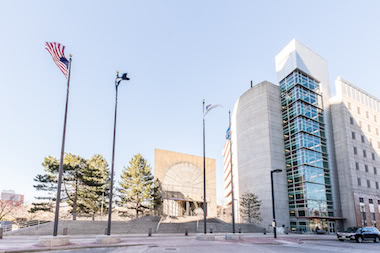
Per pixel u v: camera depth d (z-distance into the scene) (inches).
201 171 2667.3
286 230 1884.8
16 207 2469.2
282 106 2315.5
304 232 1829.5
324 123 2253.9
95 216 2082.9
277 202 1987.0
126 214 2132.1
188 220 2076.8
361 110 2404.0
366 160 2263.8
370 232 1089.4
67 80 703.1
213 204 2652.6
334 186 2119.8
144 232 1392.7
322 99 2325.3
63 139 664.4
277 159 2129.7
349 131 2230.6
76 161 1780.3
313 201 1926.7
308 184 1945.1
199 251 563.5
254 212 2022.6
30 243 705.6
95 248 608.4
